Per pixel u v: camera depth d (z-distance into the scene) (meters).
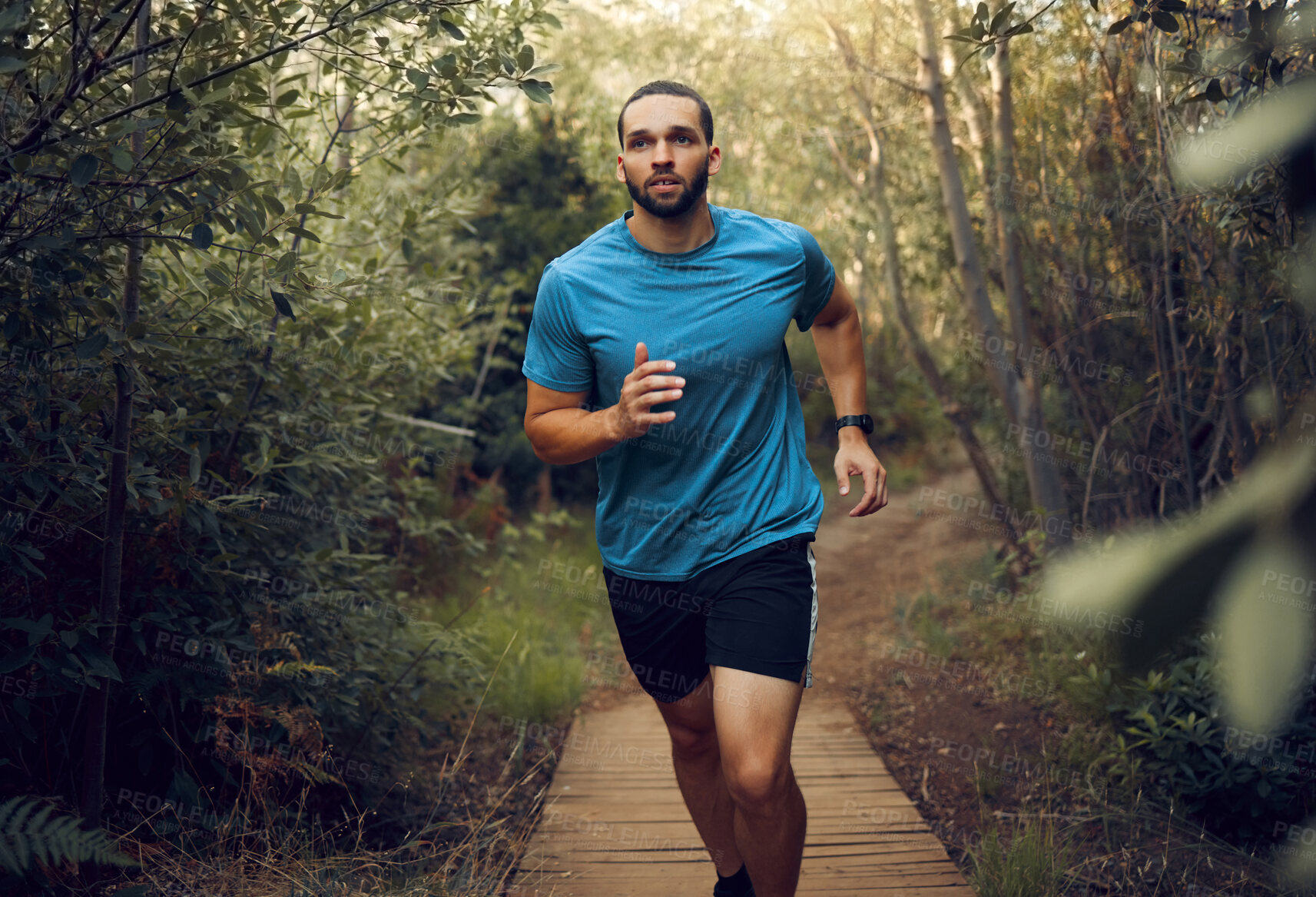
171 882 2.37
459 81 2.29
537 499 8.24
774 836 2.05
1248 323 3.07
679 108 2.09
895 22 5.35
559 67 2.31
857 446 2.46
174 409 2.61
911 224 6.00
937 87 4.89
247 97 2.18
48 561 2.48
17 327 1.99
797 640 2.10
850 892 2.84
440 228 3.85
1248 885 2.76
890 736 4.16
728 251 2.18
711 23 5.95
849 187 6.52
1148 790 3.29
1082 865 2.86
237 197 2.10
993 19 2.00
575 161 7.80
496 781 3.67
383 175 4.11
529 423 2.29
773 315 2.18
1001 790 3.53
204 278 2.61
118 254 2.30
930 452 10.76
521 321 8.02
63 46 2.12
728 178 6.55
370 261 3.11
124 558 2.52
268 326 2.82
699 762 2.45
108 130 1.91
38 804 2.39
